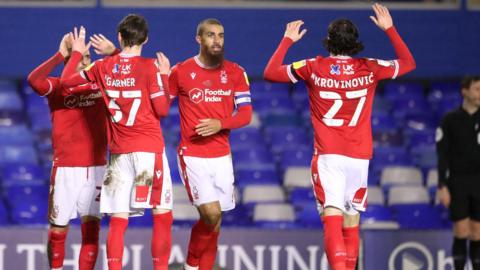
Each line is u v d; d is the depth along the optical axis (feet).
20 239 103.71
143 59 77.97
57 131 84.12
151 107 77.87
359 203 79.25
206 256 83.87
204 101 80.59
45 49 160.35
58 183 84.48
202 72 80.69
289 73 78.23
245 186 140.05
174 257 104.83
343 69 77.30
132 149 77.66
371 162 150.30
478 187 106.01
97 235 85.40
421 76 165.68
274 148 154.40
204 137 81.30
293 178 142.51
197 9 160.86
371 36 163.02
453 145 106.32
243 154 148.97
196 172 81.35
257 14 162.20
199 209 81.76
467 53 165.37
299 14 162.40
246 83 81.56
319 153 78.07
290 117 159.74
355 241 80.12
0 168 144.66
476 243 107.45
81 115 84.02
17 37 160.04
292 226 130.00
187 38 160.45
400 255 107.55
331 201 77.05
